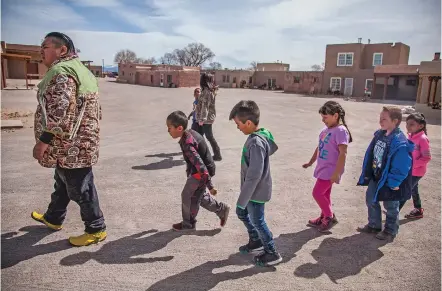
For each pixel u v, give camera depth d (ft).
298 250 11.42
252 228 10.91
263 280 9.63
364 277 9.92
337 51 145.59
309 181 19.33
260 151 9.61
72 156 10.39
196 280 9.55
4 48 129.29
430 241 12.29
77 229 12.46
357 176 20.67
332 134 12.24
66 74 9.71
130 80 204.54
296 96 126.82
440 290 9.34
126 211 14.30
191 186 12.14
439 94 76.18
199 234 12.42
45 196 15.62
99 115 11.34
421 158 13.70
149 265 10.24
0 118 39.11
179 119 11.56
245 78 197.67
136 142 29.48
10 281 9.23
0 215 13.46
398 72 119.55
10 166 20.54
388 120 11.76
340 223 13.73
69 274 9.66
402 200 12.04
